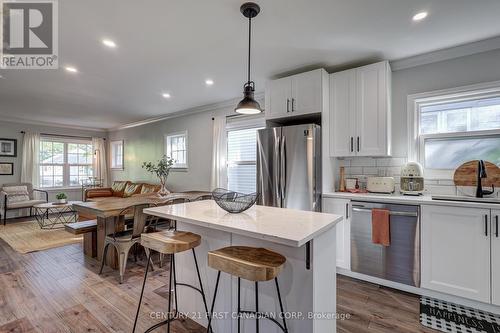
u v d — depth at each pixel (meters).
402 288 2.39
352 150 2.86
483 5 1.86
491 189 2.27
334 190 3.18
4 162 5.81
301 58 2.77
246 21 2.07
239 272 1.26
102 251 3.19
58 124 6.70
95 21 2.04
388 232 2.39
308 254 1.36
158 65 2.93
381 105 2.69
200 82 3.52
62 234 4.45
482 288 1.99
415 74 2.79
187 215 1.71
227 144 4.58
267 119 3.28
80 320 1.97
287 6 1.87
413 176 2.63
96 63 2.86
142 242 1.72
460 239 2.07
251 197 1.84
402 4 1.85
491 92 2.45
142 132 6.50
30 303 2.21
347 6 1.88
